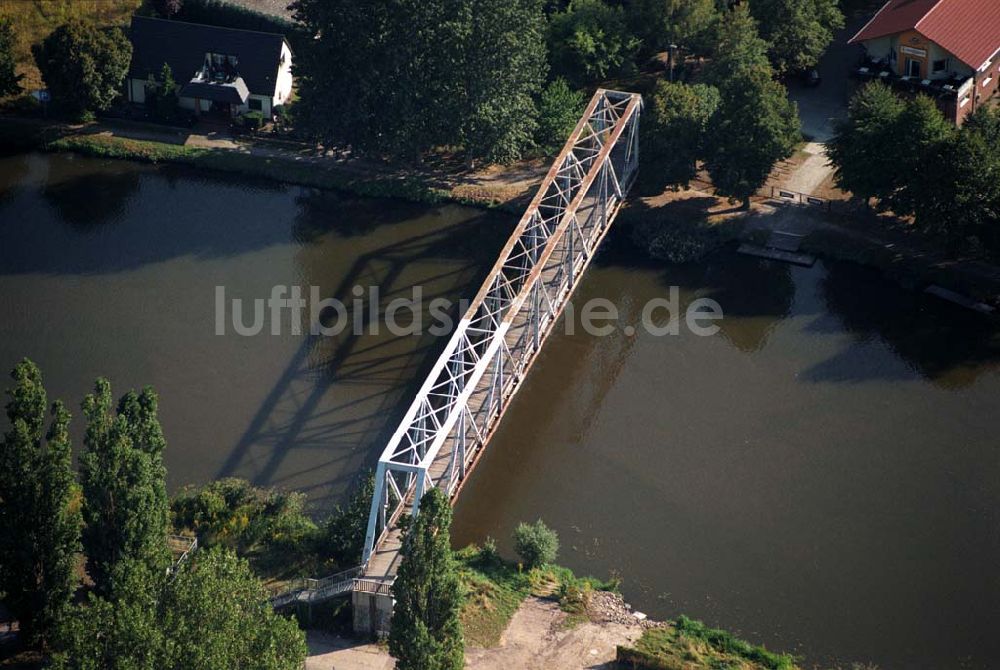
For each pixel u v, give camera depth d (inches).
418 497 3447.3
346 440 4163.4
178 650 2640.3
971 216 4751.5
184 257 5049.2
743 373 4500.5
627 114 4845.0
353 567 3511.3
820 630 3553.2
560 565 3742.6
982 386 4426.7
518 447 4183.1
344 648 3353.8
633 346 4640.8
